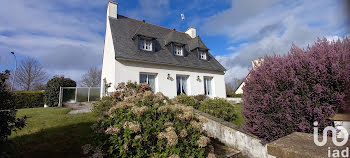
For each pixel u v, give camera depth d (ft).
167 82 36.78
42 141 13.24
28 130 15.31
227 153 13.57
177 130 10.44
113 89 30.50
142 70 33.81
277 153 6.73
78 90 39.99
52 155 11.28
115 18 41.19
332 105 8.33
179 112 11.98
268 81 10.84
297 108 9.50
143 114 10.87
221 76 48.42
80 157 11.16
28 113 23.34
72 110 27.25
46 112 24.08
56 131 15.43
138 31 38.29
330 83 8.72
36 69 100.37
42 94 41.68
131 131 9.50
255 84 11.94
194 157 10.58
